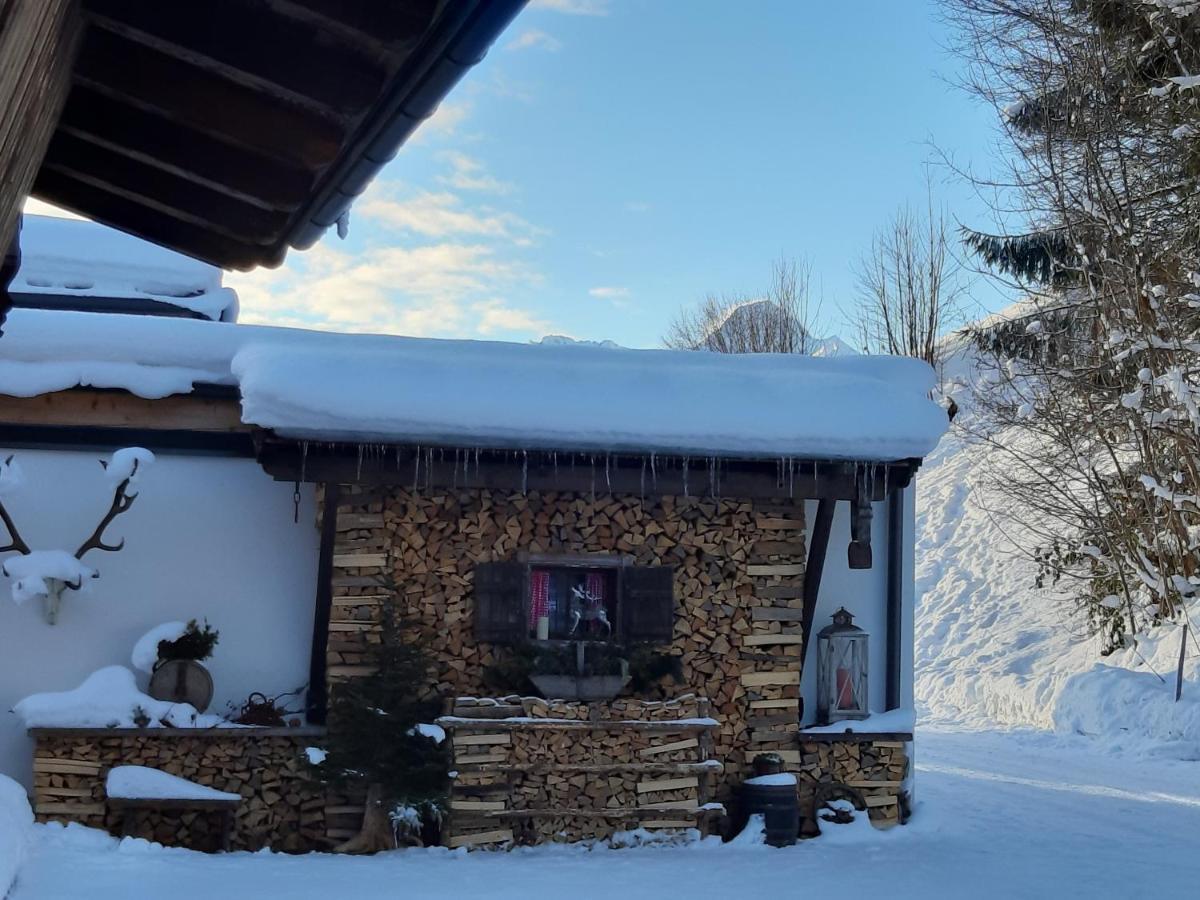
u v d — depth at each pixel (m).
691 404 9.52
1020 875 8.23
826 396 9.79
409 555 9.54
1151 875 8.22
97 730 8.93
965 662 22.00
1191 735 15.01
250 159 3.19
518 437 9.22
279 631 9.78
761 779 9.55
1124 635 18.31
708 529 10.00
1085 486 20.75
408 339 9.83
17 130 2.48
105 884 7.31
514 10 2.45
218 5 2.64
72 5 2.58
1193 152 13.85
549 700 9.39
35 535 9.60
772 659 9.98
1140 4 13.93
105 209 3.64
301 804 9.26
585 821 9.30
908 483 10.12
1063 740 16.38
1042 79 15.85
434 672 9.46
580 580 9.90
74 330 9.61
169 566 9.73
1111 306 14.33
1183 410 13.23
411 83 2.70
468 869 8.29
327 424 8.88
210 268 15.74
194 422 9.71
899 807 10.27
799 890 7.71
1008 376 17.17
